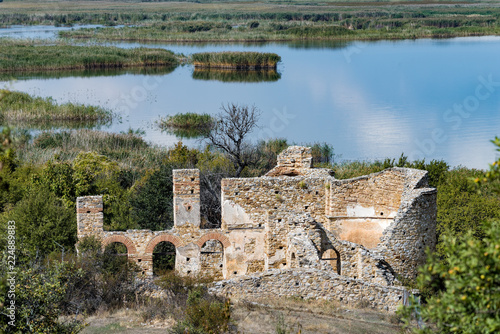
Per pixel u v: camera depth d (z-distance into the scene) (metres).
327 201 41.59
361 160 77.25
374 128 94.56
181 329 29.73
